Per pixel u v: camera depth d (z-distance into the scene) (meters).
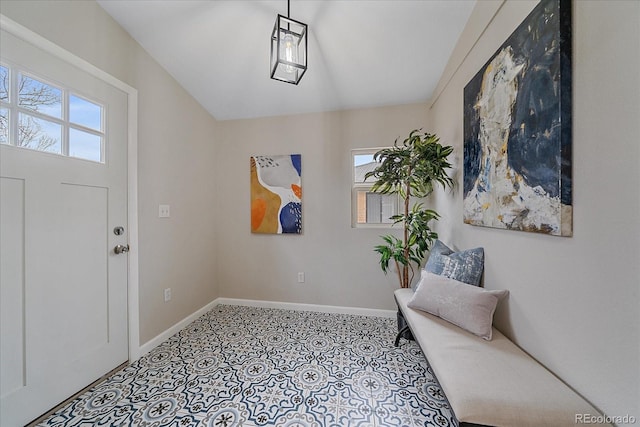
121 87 1.78
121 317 1.79
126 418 1.33
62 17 1.42
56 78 1.40
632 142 0.69
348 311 2.74
